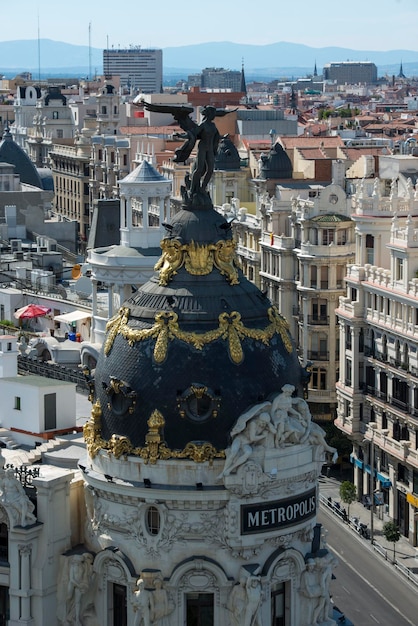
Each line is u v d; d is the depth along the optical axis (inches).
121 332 5659.5
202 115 5831.7
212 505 5457.7
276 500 5502.0
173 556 5502.0
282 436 5472.4
